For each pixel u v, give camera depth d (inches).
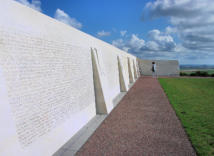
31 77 114.6
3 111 88.7
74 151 136.9
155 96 370.0
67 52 171.6
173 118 217.0
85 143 151.3
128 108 274.8
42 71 127.5
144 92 428.1
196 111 245.3
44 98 128.5
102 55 299.6
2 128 86.9
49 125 133.2
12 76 98.0
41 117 123.6
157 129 181.0
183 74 1082.1
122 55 538.6
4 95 90.4
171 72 1059.9
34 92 117.0
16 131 97.4
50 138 132.9
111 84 360.2
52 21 145.6
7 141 89.6
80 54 206.2
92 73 246.1
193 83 616.1
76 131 179.8
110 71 357.7
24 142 104.6
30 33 115.7
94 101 245.9
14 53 100.5
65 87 163.6
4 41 94.0
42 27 130.3
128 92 437.1
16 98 100.0
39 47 125.0
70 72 176.6
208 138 154.8
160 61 1071.0
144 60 1090.1
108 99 267.3
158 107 275.4
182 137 160.1
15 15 103.0
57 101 147.3
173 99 332.8
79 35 205.8
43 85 128.0
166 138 158.1
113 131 178.4
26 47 111.1
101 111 249.8
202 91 430.9
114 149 138.1
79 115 191.8
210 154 127.4
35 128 116.2
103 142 152.0
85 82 217.6
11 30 99.2
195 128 179.3
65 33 168.7
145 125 193.9
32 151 111.4
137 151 134.3
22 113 104.2
